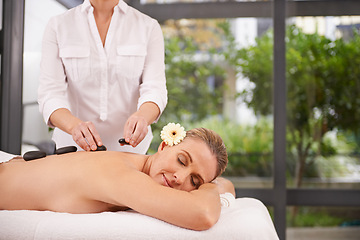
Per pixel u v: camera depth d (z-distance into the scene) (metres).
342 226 2.87
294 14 2.79
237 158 3.44
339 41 2.84
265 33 3.44
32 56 2.43
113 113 1.62
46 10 2.42
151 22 1.62
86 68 1.55
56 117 1.38
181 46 3.60
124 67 1.57
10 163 1.27
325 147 2.85
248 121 3.51
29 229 0.97
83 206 1.10
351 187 2.83
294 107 2.85
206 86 3.62
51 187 1.13
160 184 1.12
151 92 1.50
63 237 0.96
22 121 2.44
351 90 2.84
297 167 2.86
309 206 2.71
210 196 1.04
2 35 2.42
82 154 1.18
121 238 0.95
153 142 3.13
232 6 2.83
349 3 2.75
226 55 3.55
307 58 2.85
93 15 1.55
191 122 3.62
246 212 1.06
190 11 2.85
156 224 0.97
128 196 1.00
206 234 0.96
